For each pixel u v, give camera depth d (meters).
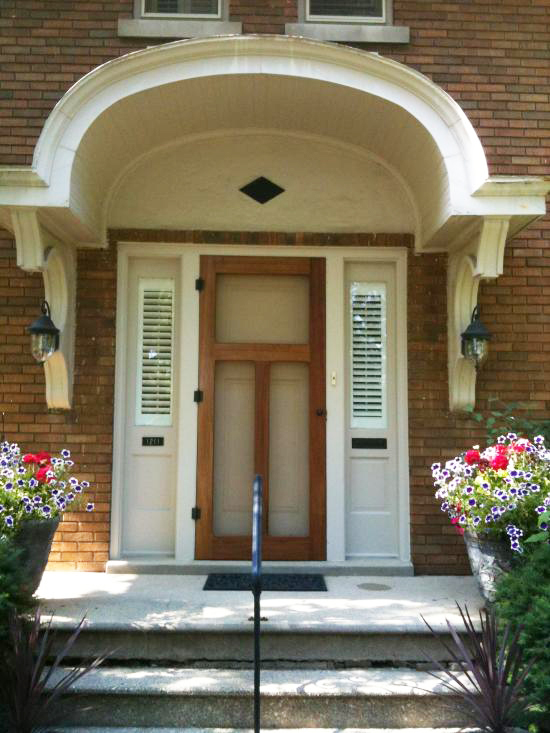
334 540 5.22
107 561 5.11
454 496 4.29
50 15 5.11
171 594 4.49
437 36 5.23
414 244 5.38
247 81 4.66
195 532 5.20
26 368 5.18
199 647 3.82
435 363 5.30
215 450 5.36
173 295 5.46
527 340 5.31
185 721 3.50
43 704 3.31
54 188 4.39
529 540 3.67
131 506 5.30
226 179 5.41
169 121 5.05
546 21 5.29
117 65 4.50
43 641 3.41
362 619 3.94
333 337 5.37
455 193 4.52
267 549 5.21
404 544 5.22
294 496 5.35
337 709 3.50
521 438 4.60
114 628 3.78
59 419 5.16
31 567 4.03
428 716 3.50
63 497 4.17
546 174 5.18
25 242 4.53
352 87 4.62
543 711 3.25
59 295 5.07
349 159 5.45
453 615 4.04
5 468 4.14
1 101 5.03
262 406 5.35
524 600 3.42
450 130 4.57
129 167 5.33
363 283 5.48
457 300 5.19
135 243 5.36
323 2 5.26
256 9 5.20
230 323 5.44
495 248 4.62
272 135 5.40
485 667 3.26
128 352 5.39
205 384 5.32
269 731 3.46
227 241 5.36
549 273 5.34
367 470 5.38
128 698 3.51
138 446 5.34
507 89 5.23
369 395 5.43
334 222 5.41
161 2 5.23
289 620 3.89
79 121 4.46
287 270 5.41
